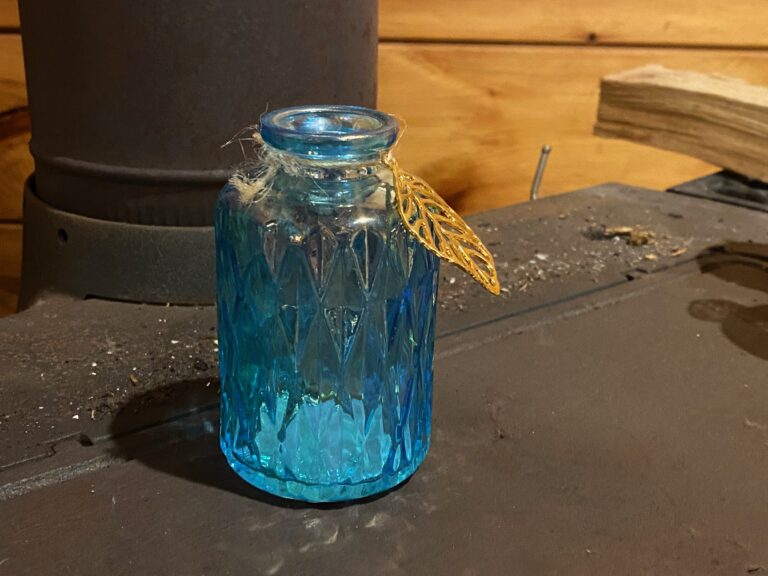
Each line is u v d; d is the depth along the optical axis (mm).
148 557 242
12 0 541
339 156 234
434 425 308
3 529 251
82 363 345
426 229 244
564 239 480
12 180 593
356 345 257
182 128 373
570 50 651
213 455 289
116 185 388
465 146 660
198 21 354
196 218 393
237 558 243
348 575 238
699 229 500
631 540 253
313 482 257
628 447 298
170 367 344
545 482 279
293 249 249
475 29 625
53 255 413
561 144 685
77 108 378
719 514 265
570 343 368
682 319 391
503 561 244
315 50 376
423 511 264
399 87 627
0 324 378
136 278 398
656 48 672
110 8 354
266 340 260
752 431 309
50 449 287
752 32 683
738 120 501
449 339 365
